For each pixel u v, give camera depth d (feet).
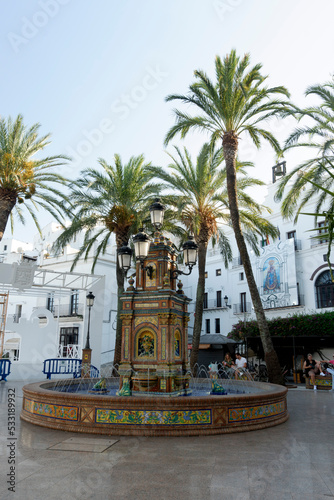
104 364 85.92
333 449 17.99
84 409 21.39
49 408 22.79
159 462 15.81
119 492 12.63
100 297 66.74
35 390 24.25
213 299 110.73
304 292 84.89
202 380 37.47
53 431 21.35
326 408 31.63
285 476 14.29
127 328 27.20
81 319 93.61
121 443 18.79
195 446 18.37
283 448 18.15
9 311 108.99
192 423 20.88
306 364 52.31
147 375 25.98
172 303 26.91
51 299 103.35
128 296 27.37
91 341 65.67
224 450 17.70
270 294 90.99
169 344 26.03
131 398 20.94
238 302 102.42
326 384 48.75
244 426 22.07
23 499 11.95
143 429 20.43
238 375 45.60
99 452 17.17
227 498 12.25
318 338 71.61
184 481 13.69
